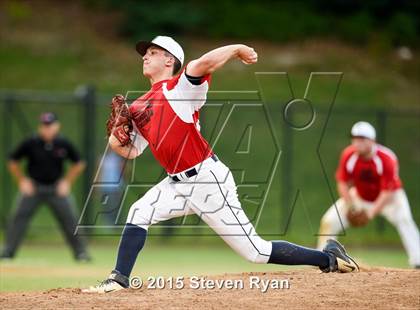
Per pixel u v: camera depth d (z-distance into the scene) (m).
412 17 104.38
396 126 83.00
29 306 21.69
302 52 96.94
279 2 104.06
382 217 65.94
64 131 76.88
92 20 100.12
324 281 24.41
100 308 21.23
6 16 100.75
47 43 95.69
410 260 43.25
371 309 21.41
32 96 65.81
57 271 38.50
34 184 46.41
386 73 95.00
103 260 47.19
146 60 24.17
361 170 41.84
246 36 98.56
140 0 98.94
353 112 67.06
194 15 98.31
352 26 102.25
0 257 46.75
